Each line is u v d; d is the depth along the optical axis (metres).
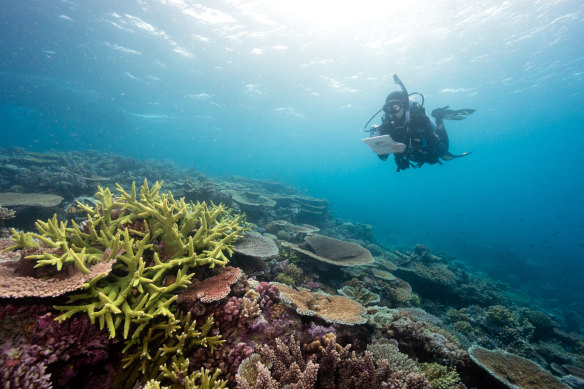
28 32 15.34
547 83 22.52
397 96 5.99
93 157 17.67
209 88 25.58
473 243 32.53
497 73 20.58
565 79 21.48
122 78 22.95
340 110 34.06
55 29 15.10
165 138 69.50
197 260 3.46
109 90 26.47
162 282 3.22
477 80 22.02
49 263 2.63
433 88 24.03
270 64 19.88
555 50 16.83
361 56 18.20
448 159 7.90
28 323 2.29
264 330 3.23
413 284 9.85
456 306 9.77
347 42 16.44
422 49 17.00
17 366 2.01
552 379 3.87
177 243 3.48
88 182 10.47
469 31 14.94
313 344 3.07
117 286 2.84
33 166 11.53
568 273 25.81
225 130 52.81
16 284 2.30
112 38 16.31
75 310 2.38
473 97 26.67
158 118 40.66
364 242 14.33
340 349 3.12
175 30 15.70
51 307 2.47
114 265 3.05
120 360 2.74
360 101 29.77
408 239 29.97
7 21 14.16
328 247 7.41
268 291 3.80
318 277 6.73
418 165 6.86
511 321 7.96
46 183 9.13
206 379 2.48
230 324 3.21
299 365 2.86
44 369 2.08
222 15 14.30
